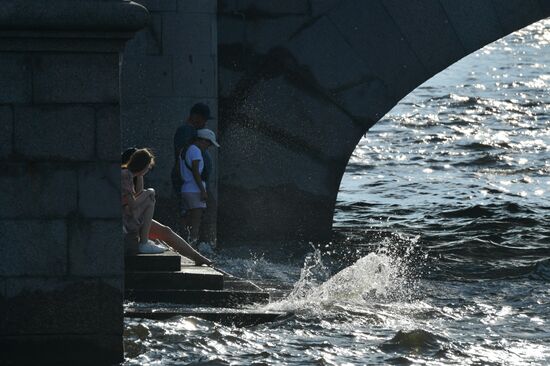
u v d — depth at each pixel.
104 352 24.75
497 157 91.44
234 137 49.72
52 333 24.56
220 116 49.62
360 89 49.88
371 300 34.84
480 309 33.56
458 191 72.31
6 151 24.31
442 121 121.44
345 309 32.28
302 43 49.59
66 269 24.53
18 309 24.47
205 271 33.00
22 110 24.31
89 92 24.45
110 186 24.56
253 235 49.84
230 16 49.31
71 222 24.52
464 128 114.38
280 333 28.69
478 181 77.75
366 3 49.62
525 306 34.38
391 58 49.88
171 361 25.22
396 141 104.56
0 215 24.36
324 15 49.53
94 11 23.88
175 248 34.81
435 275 41.12
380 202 66.75
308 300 33.72
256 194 49.84
